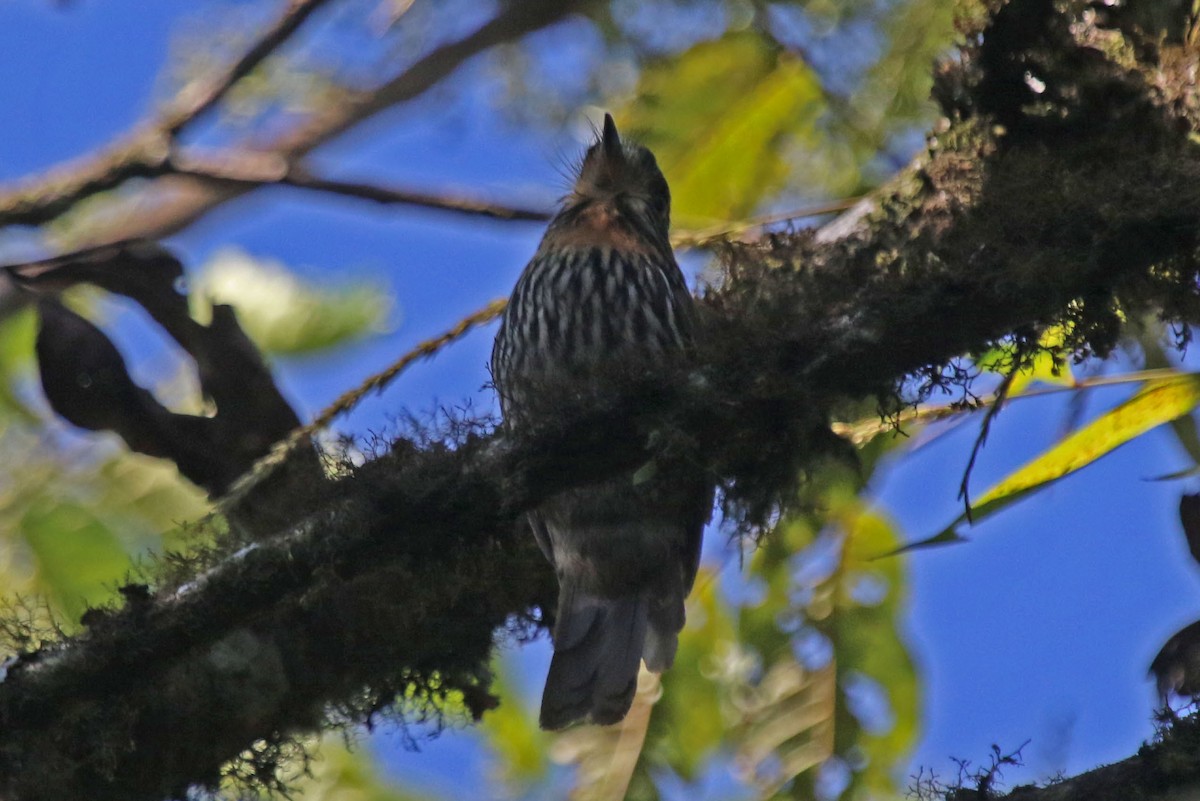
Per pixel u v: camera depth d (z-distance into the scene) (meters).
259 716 8.15
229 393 8.13
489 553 7.91
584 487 7.42
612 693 8.73
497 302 8.19
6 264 7.97
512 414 7.91
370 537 7.27
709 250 9.38
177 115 8.99
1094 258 6.72
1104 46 7.22
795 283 7.32
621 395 7.07
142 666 7.40
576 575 8.80
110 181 8.96
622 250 9.91
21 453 9.95
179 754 8.00
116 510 9.73
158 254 8.11
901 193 7.58
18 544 9.59
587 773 9.81
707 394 7.00
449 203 8.80
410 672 8.54
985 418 7.21
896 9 9.49
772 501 7.27
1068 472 7.35
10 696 7.40
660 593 9.01
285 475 8.05
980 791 7.21
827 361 6.95
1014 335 7.07
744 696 9.79
